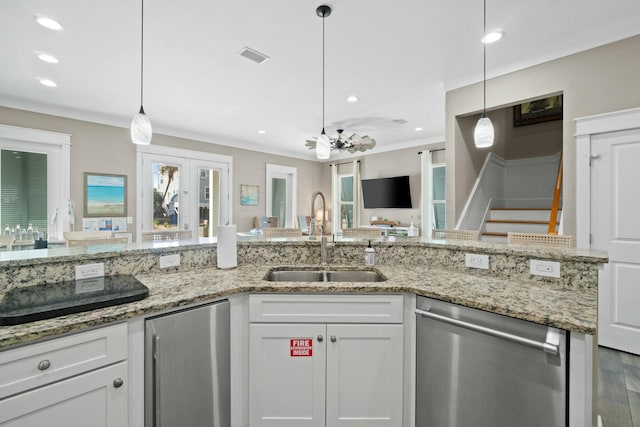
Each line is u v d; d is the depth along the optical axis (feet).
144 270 5.57
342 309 4.83
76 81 11.10
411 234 19.83
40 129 13.42
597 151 8.57
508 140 17.62
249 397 4.88
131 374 3.84
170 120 15.93
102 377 3.58
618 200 8.30
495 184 15.93
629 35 7.97
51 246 12.80
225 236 6.19
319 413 4.84
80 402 3.43
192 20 7.58
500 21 7.77
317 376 4.82
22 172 13.11
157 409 4.00
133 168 16.21
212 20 7.59
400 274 5.70
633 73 7.98
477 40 8.62
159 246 5.96
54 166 13.83
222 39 8.44
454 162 11.66
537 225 12.69
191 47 8.84
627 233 8.19
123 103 13.35
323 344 4.82
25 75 10.62
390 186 21.94
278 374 4.86
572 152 8.95
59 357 3.30
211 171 19.58
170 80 11.07
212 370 4.57
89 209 14.73
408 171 21.49
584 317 3.48
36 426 3.15
